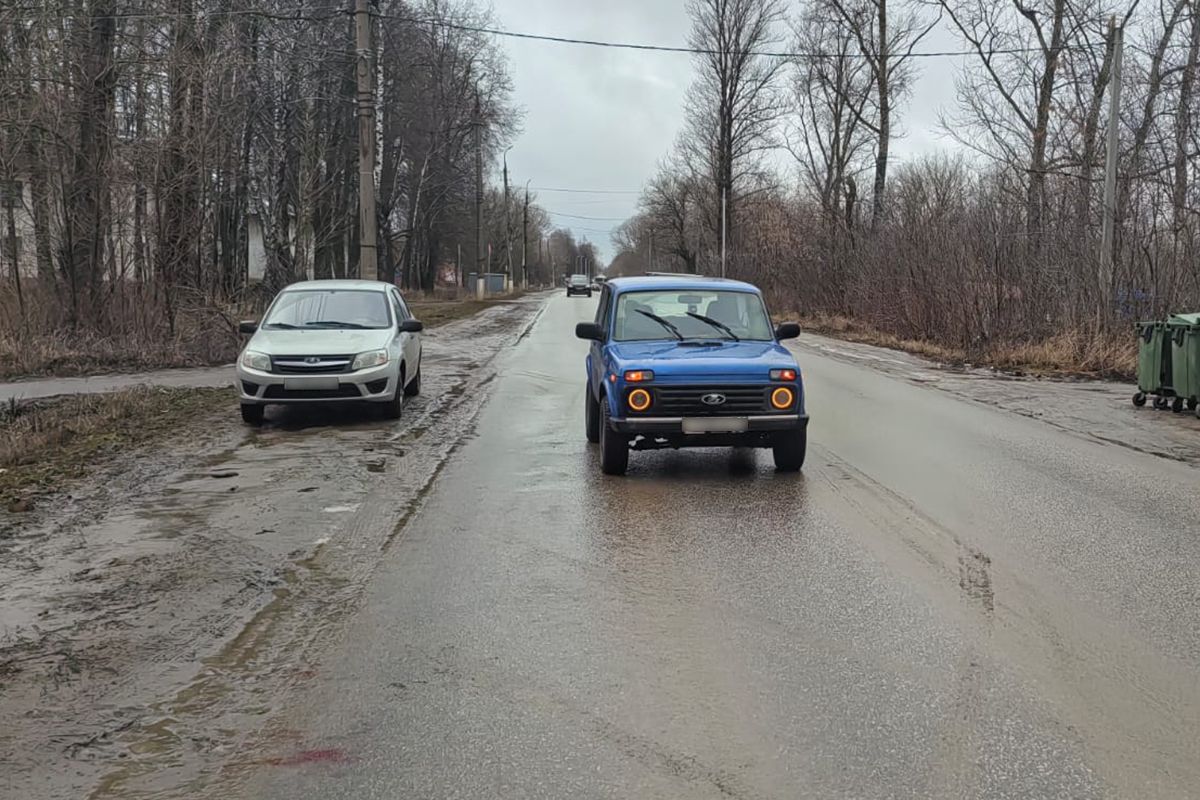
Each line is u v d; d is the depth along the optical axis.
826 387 15.45
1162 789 3.36
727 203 53.56
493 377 16.64
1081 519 7.10
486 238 85.69
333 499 7.77
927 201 27.31
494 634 4.85
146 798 3.37
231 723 3.93
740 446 8.45
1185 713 3.95
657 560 6.07
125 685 4.30
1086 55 22.12
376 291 13.16
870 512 7.29
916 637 4.77
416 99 49.16
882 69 35.09
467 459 9.41
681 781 3.43
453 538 6.61
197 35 19.11
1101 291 18.53
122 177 18.50
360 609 5.23
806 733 3.78
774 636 4.79
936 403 13.62
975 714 3.93
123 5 19.19
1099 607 5.20
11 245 18.59
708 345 8.98
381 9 39.09
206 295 19.06
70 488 8.15
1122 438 10.79
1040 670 4.37
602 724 3.87
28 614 5.18
